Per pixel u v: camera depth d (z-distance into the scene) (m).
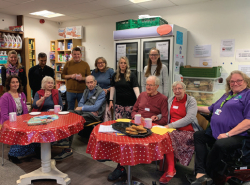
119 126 2.07
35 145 2.78
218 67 3.63
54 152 3.14
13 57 3.73
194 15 4.09
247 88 2.16
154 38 3.76
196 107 2.46
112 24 5.32
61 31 6.19
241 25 3.64
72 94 3.87
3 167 2.64
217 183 2.15
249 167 1.96
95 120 3.17
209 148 2.40
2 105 2.67
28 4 4.46
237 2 3.63
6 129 2.06
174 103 2.57
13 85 2.81
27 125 2.12
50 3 4.35
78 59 3.85
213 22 3.90
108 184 2.29
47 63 6.45
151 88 2.53
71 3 4.30
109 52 5.47
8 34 5.36
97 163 2.79
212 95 3.53
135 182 2.26
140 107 2.73
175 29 3.60
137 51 3.99
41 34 6.18
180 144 2.32
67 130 2.11
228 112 2.17
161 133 1.93
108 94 3.64
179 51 3.87
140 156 1.68
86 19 5.80
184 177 2.44
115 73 3.29
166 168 2.36
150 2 4.09
